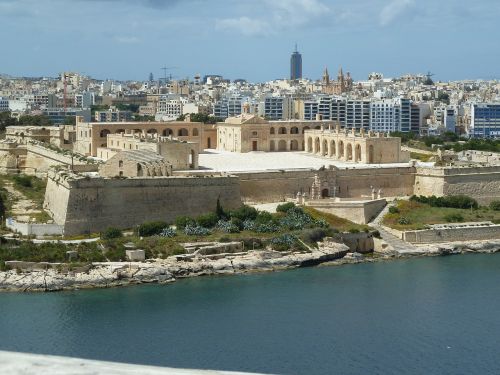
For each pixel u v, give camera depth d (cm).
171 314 17238
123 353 14775
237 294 19000
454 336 16025
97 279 19488
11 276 19300
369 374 13825
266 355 14762
